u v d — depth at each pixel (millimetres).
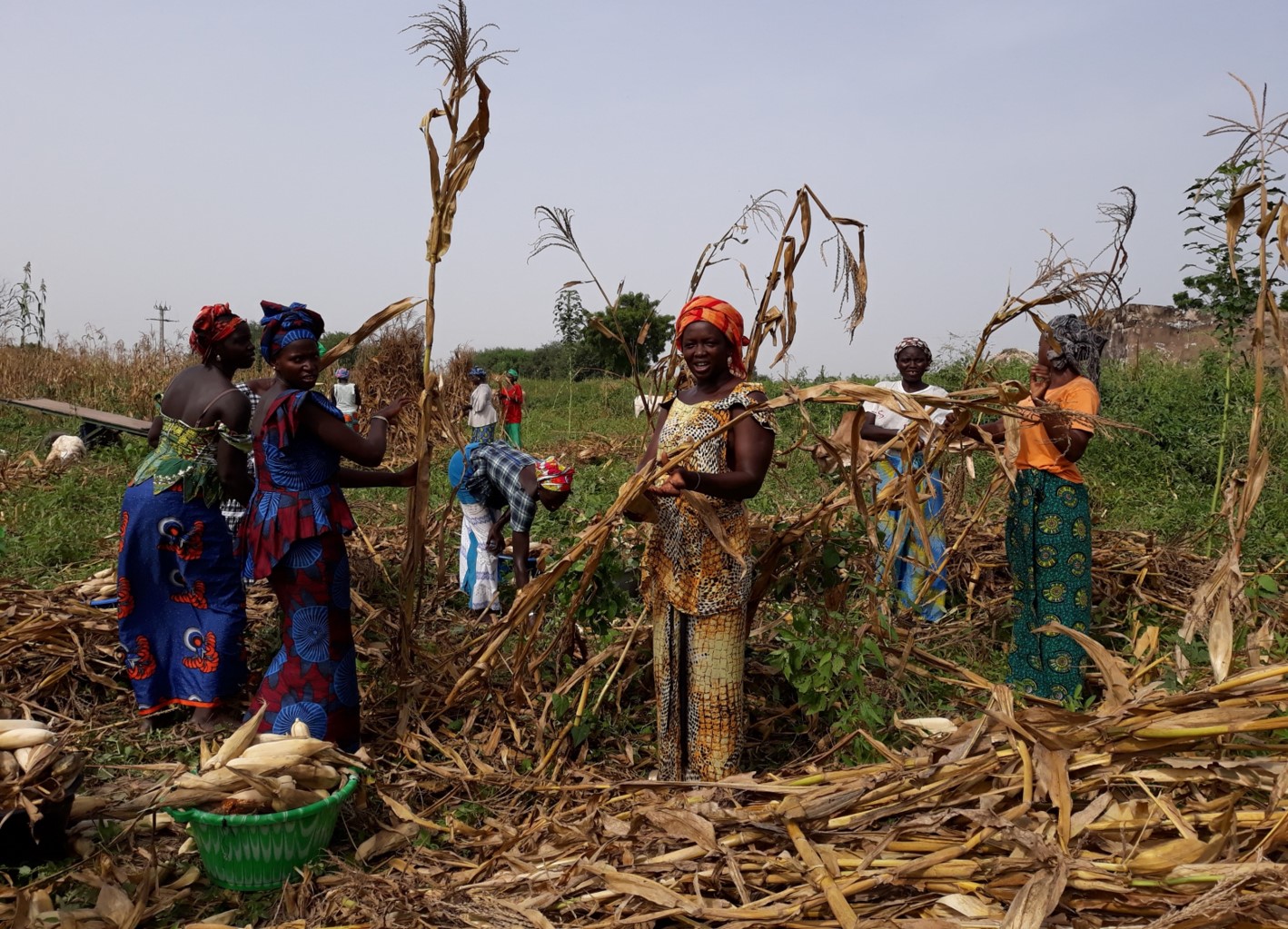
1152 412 10180
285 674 3396
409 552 4016
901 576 5301
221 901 2766
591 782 3469
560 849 2697
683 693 3180
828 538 4039
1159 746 2215
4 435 13016
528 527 4949
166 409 3953
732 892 2314
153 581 3875
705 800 2674
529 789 3391
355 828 3146
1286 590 5316
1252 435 2816
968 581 5773
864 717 3436
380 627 5031
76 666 4297
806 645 3623
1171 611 5449
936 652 4805
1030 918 1895
